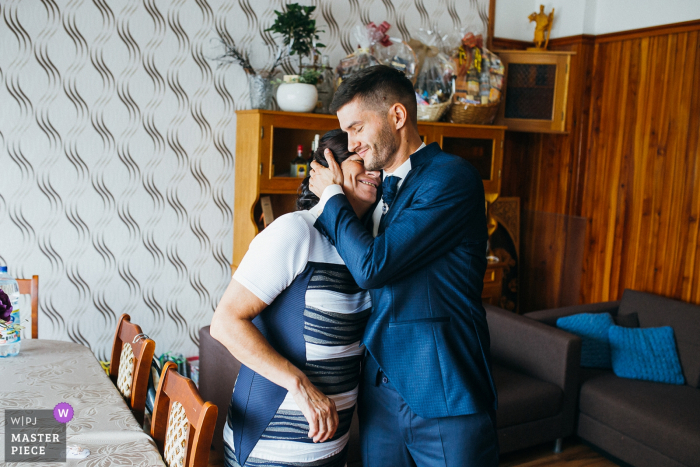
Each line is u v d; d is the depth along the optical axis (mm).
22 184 2922
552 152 4281
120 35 3041
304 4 3477
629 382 2994
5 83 2832
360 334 1435
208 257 3422
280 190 3180
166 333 3365
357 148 1458
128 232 3189
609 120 4020
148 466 1306
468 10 4020
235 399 1400
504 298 4418
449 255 1445
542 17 4125
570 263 4227
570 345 2842
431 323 1403
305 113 3184
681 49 3564
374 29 3395
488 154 3787
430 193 1386
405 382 1412
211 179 3361
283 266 1288
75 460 1311
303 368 1335
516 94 3945
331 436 1283
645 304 3428
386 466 1529
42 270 3014
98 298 3158
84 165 3043
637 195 3869
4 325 2045
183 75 3213
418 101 3486
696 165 3518
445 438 1411
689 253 3572
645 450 2635
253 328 1280
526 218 4453
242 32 3336
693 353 3051
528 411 2752
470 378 1435
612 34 3943
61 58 2930
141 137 3156
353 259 1298
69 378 1871
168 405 1604
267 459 1330
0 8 2781
